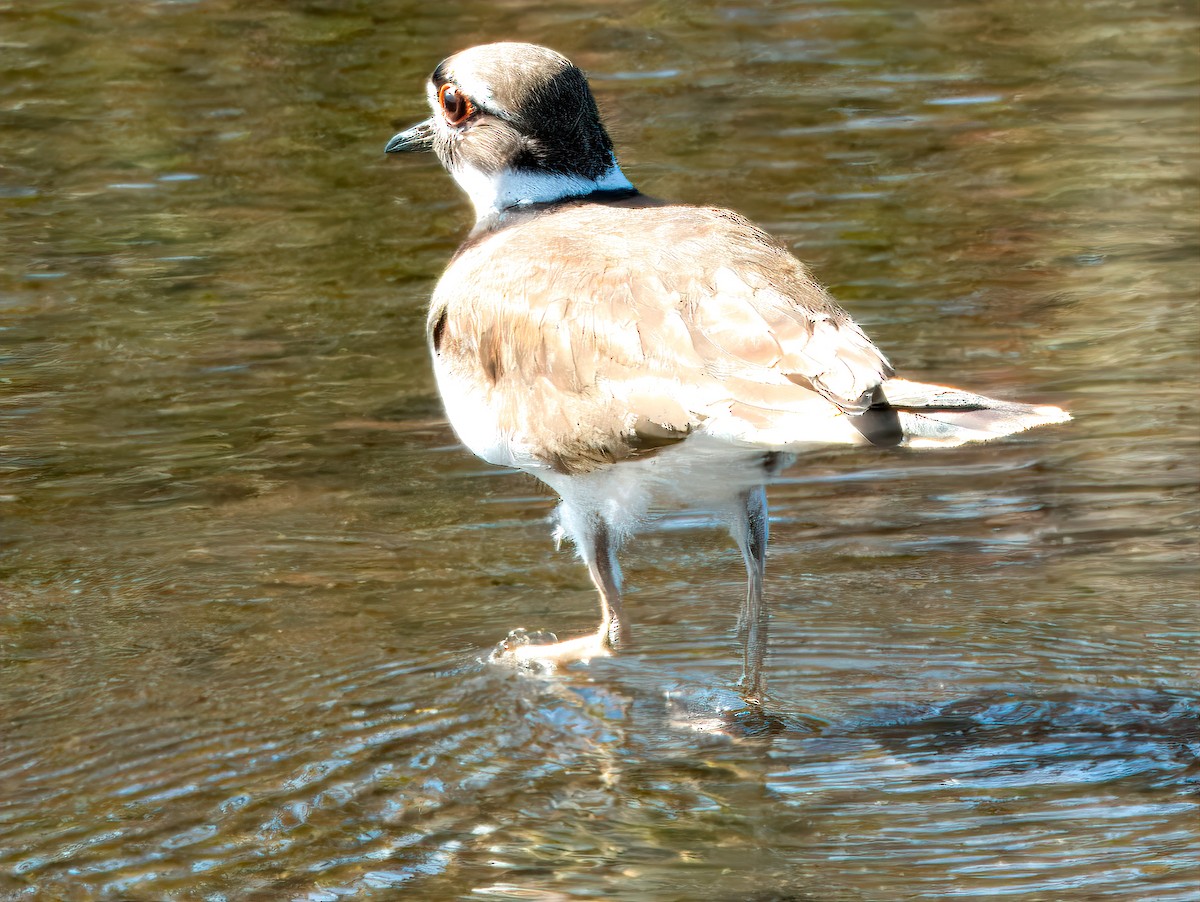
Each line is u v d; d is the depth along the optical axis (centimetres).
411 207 1895
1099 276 1698
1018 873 836
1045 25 2466
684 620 1141
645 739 991
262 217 1866
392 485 1341
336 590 1183
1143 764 944
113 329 1608
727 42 2403
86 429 1427
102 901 836
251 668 1077
